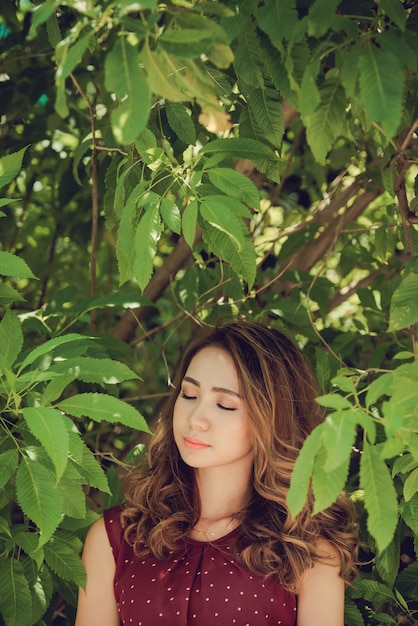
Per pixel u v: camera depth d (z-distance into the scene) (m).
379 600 2.15
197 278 2.59
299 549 1.95
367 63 1.43
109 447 3.02
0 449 1.88
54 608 2.38
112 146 2.15
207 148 1.82
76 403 1.63
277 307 2.51
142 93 1.37
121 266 1.87
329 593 1.98
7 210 3.23
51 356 1.99
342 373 2.14
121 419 1.61
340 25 1.51
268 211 3.20
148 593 1.96
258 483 2.01
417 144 2.36
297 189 3.31
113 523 2.10
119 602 2.03
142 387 3.47
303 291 2.72
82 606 2.07
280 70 1.65
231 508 2.04
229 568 1.95
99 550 2.09
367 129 1.78
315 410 2.12
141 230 1.71
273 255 3.21
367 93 1.42
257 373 1.99
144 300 2.34
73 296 2.41
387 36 1.49
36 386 1.96
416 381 1.51
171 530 2.02
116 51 1.38
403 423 1.51
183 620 1.92
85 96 2.13
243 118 1.96
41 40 2.65
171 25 1.65
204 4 1.53
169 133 2.12
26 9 2.76
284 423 2.04
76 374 1.71
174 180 1.83
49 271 3.10
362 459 1.44
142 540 2.04
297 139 2.96
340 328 3.29
